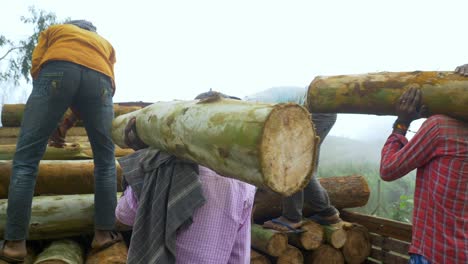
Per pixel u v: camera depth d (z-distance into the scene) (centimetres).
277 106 129
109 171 306
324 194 369
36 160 276
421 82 209
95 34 307
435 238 202
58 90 275
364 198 410
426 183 210
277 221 361
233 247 190
